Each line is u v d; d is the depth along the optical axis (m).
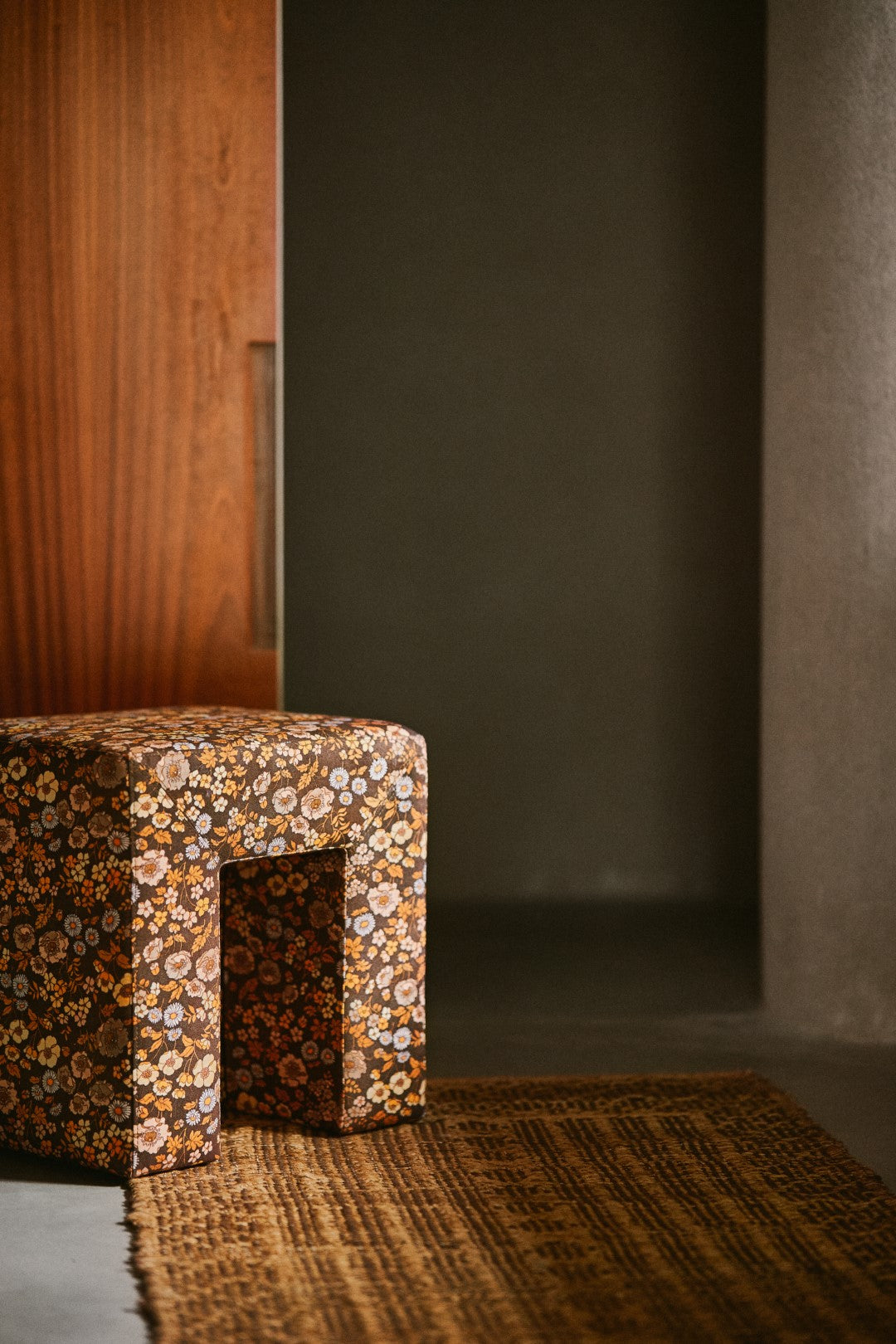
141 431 2.78
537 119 4.34
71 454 2.77
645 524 4.40
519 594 4.42
